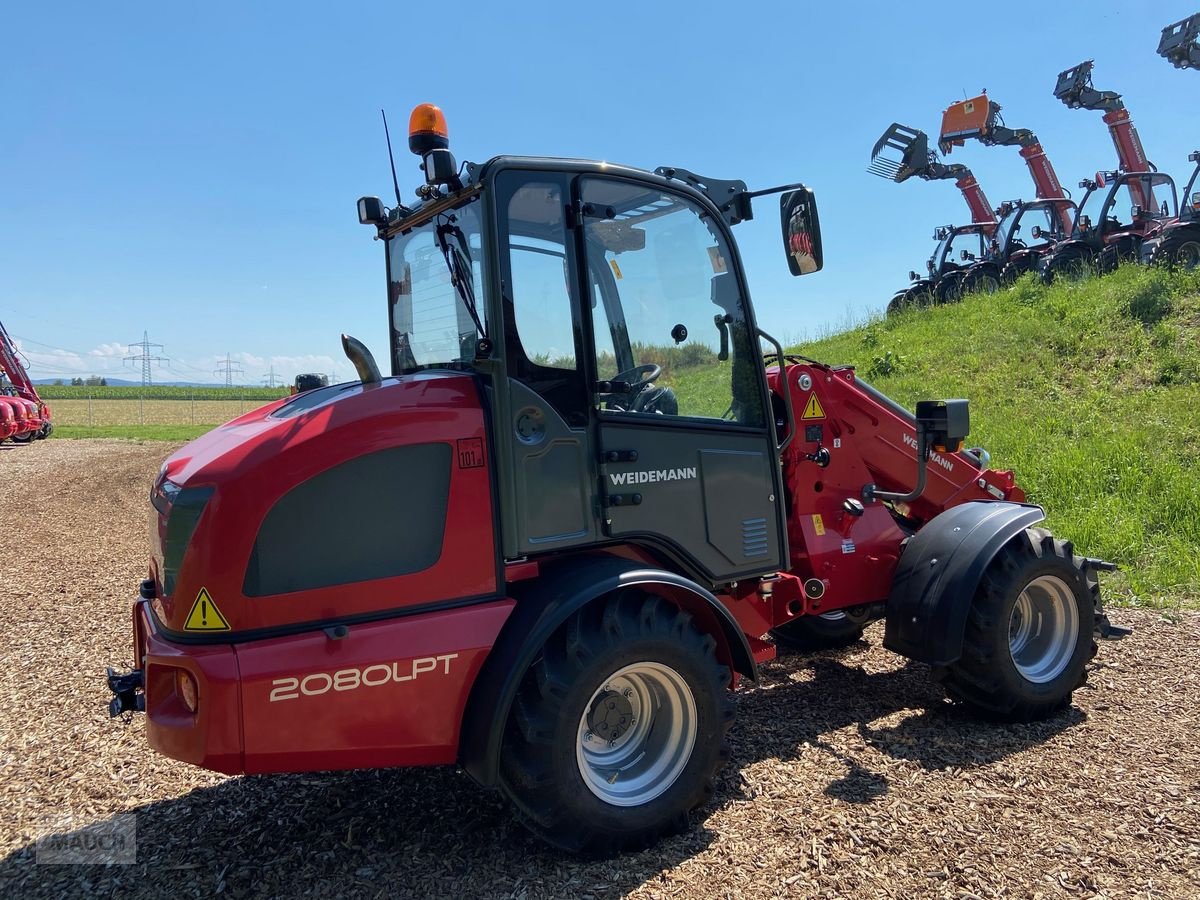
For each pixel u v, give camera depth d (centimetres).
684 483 313
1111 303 1147
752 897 252
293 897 259
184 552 245
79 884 269
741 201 354
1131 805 297
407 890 261
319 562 250
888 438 421
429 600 264
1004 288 1512
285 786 334
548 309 283
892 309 1762
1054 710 382
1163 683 411
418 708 257
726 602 345
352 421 257
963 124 1794
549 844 276
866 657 475
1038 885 254
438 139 304
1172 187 1397
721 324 334
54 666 479
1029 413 928
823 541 392
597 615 274
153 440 2081
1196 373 923
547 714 259
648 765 289
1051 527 653
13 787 337
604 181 299
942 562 363
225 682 232
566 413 286
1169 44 1440
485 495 273
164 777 344
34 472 1445
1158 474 704
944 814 295
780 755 348
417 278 346
